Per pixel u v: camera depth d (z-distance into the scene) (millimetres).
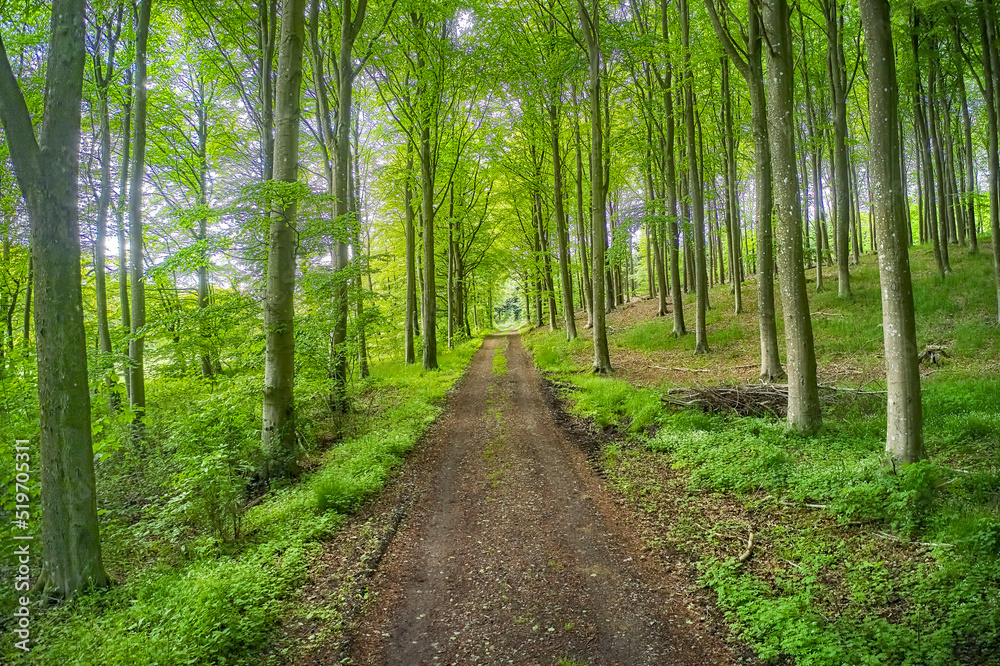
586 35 14297
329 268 10984
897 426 6039
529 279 36938
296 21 8570
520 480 7855
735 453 7383
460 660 3906
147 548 6105
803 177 25344
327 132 13062
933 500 5160
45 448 4918
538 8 17516
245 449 8164
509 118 20984
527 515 6586
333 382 11258
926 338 13289
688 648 3863
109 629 4188
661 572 4977
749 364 14477
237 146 17875
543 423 11227
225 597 4449
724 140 21094
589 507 6691
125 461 8922
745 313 20547
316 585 5012
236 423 8273
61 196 4680
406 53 16266
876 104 5910
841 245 18422
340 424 11281
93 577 5020
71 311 4836
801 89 21094
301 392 10188
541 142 22531
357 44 15203
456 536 6109
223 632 3959
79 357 4922
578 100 19922
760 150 11266
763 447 7340
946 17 14273
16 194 10492
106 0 10227
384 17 15023
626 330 23219
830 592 4246
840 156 18109
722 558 5012
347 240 9773
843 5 17094
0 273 12086
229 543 5949
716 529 5598
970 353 11602
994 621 3486
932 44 16500
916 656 3359
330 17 13977
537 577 5062
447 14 15625
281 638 4199
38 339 4809
